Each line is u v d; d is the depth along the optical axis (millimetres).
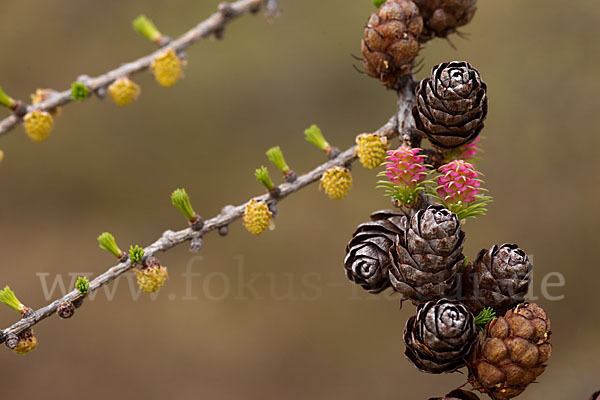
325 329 957
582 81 878
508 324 435
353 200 1009
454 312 433
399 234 442
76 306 451
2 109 948
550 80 888
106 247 452
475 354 437
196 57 1008
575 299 899
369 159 455
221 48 1008
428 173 445
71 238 1003
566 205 906
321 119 1002
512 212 920
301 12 1004
